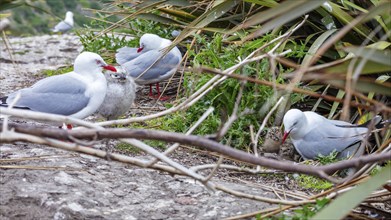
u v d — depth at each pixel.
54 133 4.47
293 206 5.14
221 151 4.45
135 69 8.79
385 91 4.50
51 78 6.74
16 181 5.63
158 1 8.74
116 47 10.15
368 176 5.36
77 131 4.50
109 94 7.25
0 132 4.72
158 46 8.97
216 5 7.95
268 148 7.41
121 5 10.65
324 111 8.46
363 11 7.69
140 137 4.48
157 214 5.36
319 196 5.25
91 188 5.66
